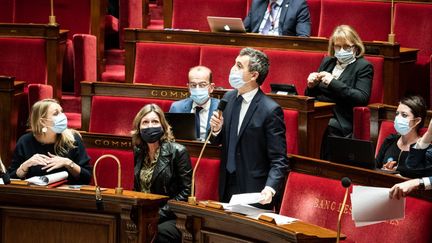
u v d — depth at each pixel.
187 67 11.80
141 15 14.39
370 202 6.49
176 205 7.36
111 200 7.61
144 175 8.43
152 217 7.76
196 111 9.59
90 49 12.83
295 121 9.64
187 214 7.28
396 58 11.07
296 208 8.00
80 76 12.70
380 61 11.08
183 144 8.99
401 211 6.60
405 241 7.14
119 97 10.46
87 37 12.73
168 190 8.41
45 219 7.94
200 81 9.45
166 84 11.90
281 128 7.96
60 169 8.66
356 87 10.30
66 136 8.82
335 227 7.67
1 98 11.01
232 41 11.69
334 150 8.09
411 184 6.55
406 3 12.39
